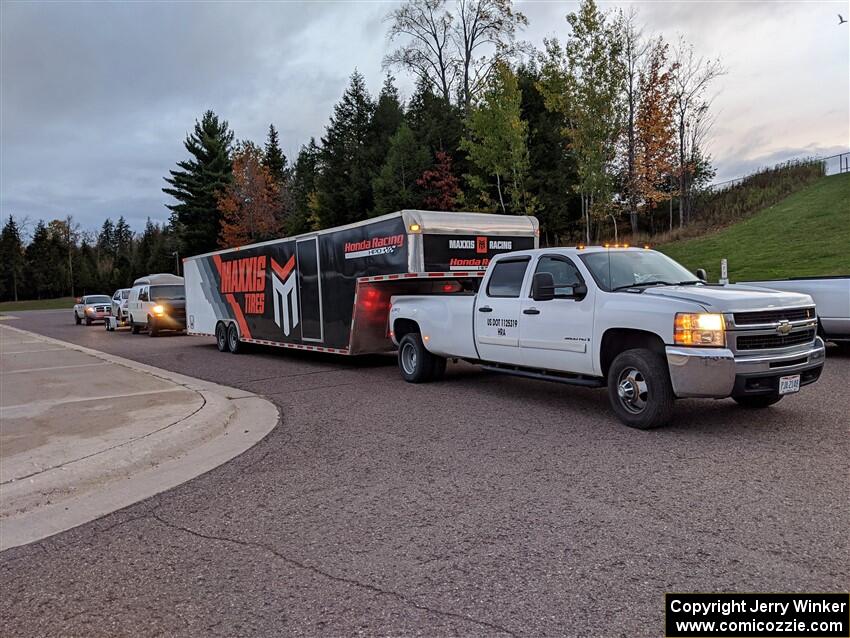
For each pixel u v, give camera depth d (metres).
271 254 14.52
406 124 36.88
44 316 53.69
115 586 3.43
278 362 14.18
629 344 6.69
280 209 51.22
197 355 16.42
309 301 13.14
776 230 27.58
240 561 3.68
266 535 4.06
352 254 11.83
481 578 3.31
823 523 3.82
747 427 6.25
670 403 6.16
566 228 34.62
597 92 23.98
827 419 6.47
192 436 6.61
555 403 7.98
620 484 4.71
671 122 28.56
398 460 5.66
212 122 59.12
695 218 35.06
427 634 2.80
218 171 58.44
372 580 3.35
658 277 7.29
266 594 3.25
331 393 9.52
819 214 28.73
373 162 40.94
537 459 5.48
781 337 6.05
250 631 2.89
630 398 6.45
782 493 4.36
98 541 4.10
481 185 27.61
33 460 5.64
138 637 2.89
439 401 8.43
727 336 5.79
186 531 4.20
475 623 2.88
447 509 4.36
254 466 5.70
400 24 42.66
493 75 29.28
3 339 23.27
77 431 6.74
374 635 2.81
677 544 3.62
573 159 31.03
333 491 4.89
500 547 3.69
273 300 14.56
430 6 41.69
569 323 7.10
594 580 3.24
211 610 3.11
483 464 5.40
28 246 103.69
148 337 24.00
